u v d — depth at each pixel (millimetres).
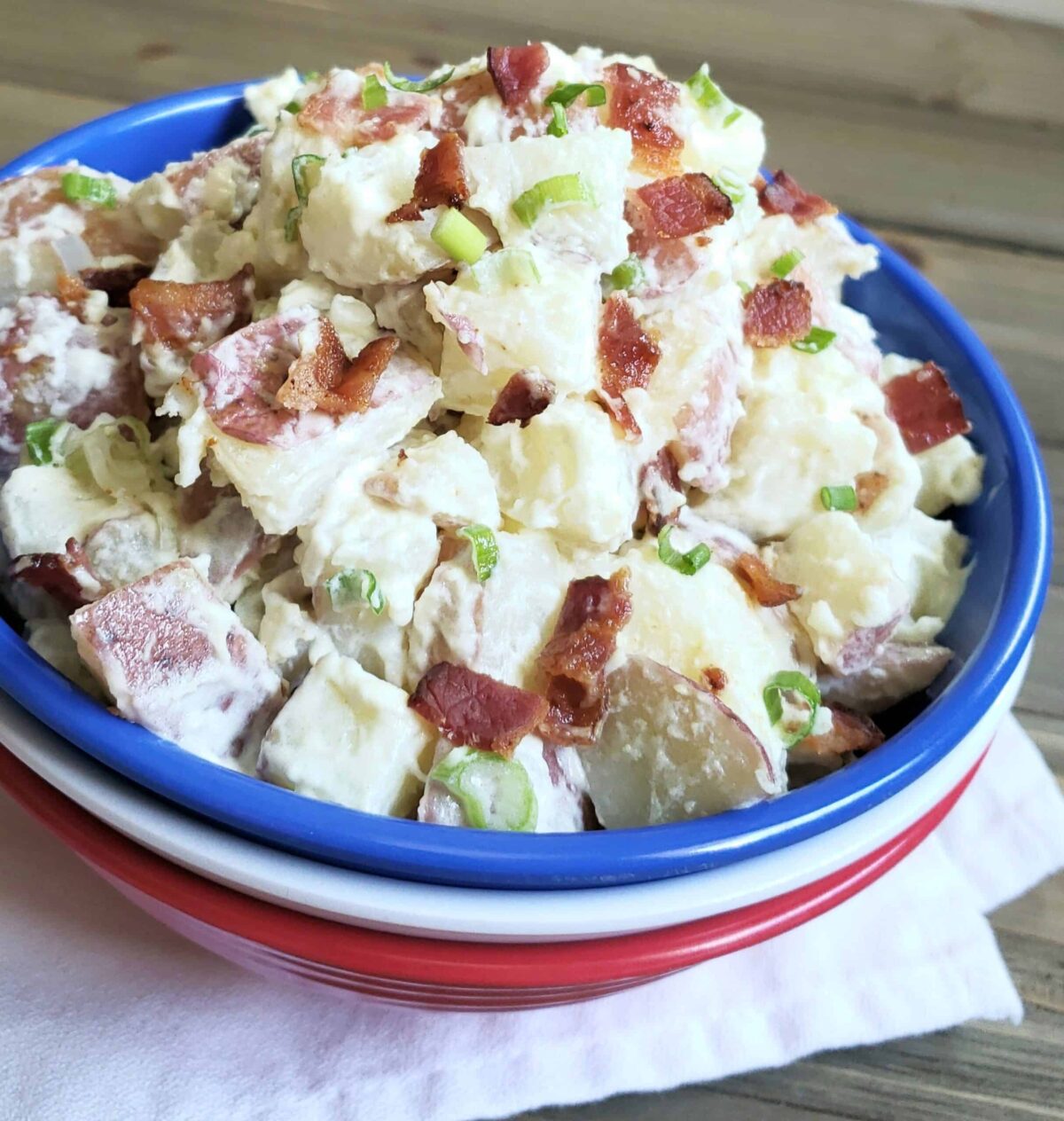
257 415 306
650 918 285
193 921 294
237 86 401
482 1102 323
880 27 665
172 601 297
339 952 287
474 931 283
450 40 565
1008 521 350
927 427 368
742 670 316
